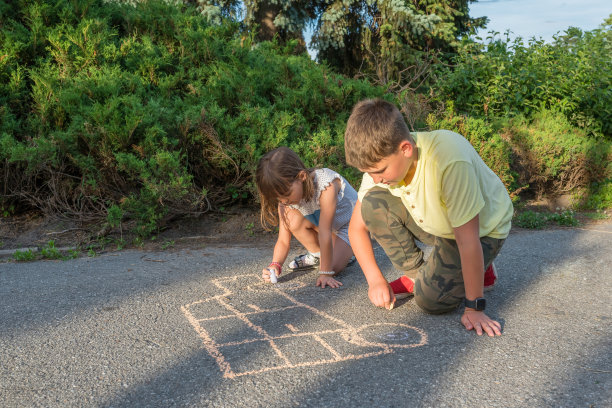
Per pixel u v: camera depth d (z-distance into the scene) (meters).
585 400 1.58
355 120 1.91
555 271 3.10
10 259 3.48
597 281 2.88
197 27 5.61
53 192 4.00
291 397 1.63
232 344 2.05
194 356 1.94
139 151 3.75
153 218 3.85
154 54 4.99
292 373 1.79
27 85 4.40
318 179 2.85
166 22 5.57
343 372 1.80
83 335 2.15
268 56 6.04
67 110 3.93
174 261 3.41
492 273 2.63
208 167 4.20
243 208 4.48
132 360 1.91
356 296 2.64
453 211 1.99
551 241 4.01
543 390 1.65
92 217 4.01
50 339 2.11
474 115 6.73
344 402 1.59
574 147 5.78
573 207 5.84
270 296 2.66
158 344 2.06
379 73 9.22
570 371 1.78
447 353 1.94
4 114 3.95
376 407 1.56
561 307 2.45
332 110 4.85
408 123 5.14
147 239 3.97
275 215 3.06
